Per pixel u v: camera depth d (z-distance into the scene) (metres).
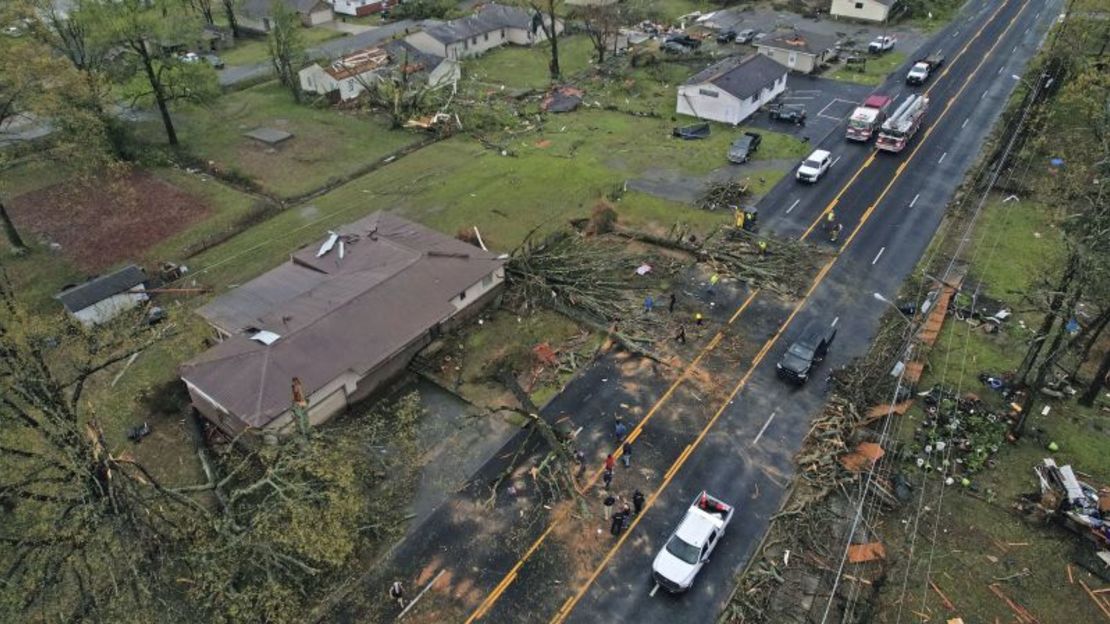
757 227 52.47
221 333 40.81
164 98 67.31
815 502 32.06
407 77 77.50
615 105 75.00
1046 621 27.38
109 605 25.66
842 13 98.06
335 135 71.06
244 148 68.50
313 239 53.31
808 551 30.16
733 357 40.59
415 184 61.09
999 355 39.97
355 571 29.91
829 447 34.38
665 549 29.30
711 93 69.44
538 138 68.94
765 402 37.59
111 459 26.61
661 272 47.72
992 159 60.19
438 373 40.19
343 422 36.97
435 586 29.31
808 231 51.91
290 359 36.31
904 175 59.09
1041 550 29.84
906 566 29.39
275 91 82.56
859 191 57.00
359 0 109.19
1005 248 49.12
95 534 25.83
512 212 56.06
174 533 28.55
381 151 67.88
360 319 39.31
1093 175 54.22
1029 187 55.75
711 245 50.28
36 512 27.23
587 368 40.22
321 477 30.55
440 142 69.31
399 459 34.97
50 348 40.50
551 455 34.09
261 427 33.41
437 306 41.34
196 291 47.53
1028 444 34.59
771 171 60.69
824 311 44.00
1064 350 33.19
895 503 31.86
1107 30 72.62
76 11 62.78
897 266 47.84
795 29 84.94
